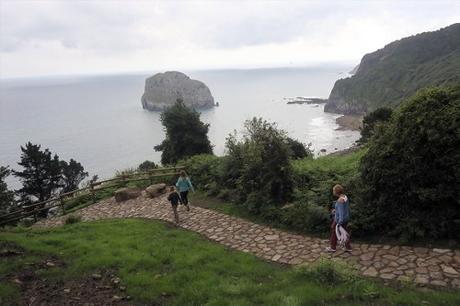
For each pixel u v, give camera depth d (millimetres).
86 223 16656
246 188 16297
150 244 12438
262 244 12078
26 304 8461
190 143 39562
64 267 10570
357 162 15836
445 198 9938
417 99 10578
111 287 9328
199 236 13586
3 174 34469
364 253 10195
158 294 8875
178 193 17078
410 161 10195
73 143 163125
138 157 129375
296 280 9062
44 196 47875
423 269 8836
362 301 7801
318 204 12992
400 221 10742
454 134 9680
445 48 187625
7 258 10984
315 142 130125
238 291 8586
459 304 7242
